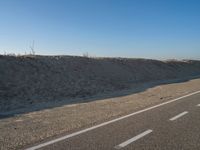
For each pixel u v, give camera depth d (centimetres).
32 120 1046
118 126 912
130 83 3070
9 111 1338
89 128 888
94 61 3369
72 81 2422
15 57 2322
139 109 1274
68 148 675
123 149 668
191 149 667
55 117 1107
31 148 679
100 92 2244
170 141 732
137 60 4425
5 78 1905
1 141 745
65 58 2972
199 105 1382
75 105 1461
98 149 668
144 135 794
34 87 1966
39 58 2592
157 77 3981
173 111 1203
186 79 3828
